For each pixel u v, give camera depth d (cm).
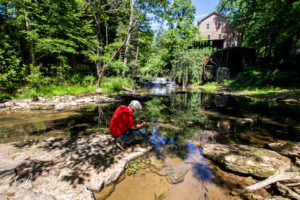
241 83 1722
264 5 1520
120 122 254
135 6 997
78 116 503
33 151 244
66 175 184
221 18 3044
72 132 350
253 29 1462
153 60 2536
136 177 199
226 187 181
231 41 2970
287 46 1424
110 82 1290
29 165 202
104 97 891
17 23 785
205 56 2417
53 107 632
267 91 1190
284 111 623
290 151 255
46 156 229
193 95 1229
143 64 2516
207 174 207
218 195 167
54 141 291
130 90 1342
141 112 585
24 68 726
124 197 165
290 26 1214
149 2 964
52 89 815
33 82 759
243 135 353
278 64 1569
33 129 369
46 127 386
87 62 1733
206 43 2458
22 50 905
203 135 352
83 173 191
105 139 304
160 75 3441
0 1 702
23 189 158
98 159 226
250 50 2219
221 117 523
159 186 182
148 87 2152
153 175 203
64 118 476
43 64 1174
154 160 240
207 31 3253
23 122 428
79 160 220
